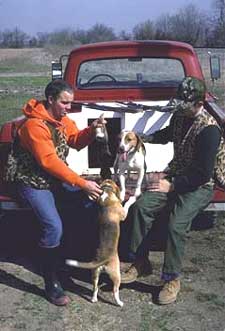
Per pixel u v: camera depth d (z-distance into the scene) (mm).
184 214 4316
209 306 4285
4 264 5141
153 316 4152
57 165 4246
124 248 5074
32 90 22094
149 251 5102
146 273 4734
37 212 4367
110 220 4215
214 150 4266
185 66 6309
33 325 4055
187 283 4645
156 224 4680
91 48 6332
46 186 4426
